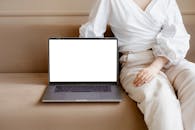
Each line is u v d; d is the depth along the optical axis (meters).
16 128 1.03
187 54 1.52
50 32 1.48
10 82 1.31
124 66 1.31
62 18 1.49
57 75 1.26
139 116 1.04
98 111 1.03
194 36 1.51
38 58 1.50
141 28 1.28
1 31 1.47
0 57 1.49
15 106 1.04
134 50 1.29
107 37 1.34
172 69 1.23
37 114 1.03
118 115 1.04
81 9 1.54
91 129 1.04
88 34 1.33
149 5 1.29
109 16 1.34
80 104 1.06
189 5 1.55
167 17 1.30
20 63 1.50
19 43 1.48
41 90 1.19
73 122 1.03
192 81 1.07
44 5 1.53
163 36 1.27
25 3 1.52
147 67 1.18
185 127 1.00
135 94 1.08
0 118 1.02
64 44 1.27
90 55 1.27
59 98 1.07
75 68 1.26
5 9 1.52
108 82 1.26
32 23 1.47
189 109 1.01
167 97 1.01
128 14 1.28
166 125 0.93
